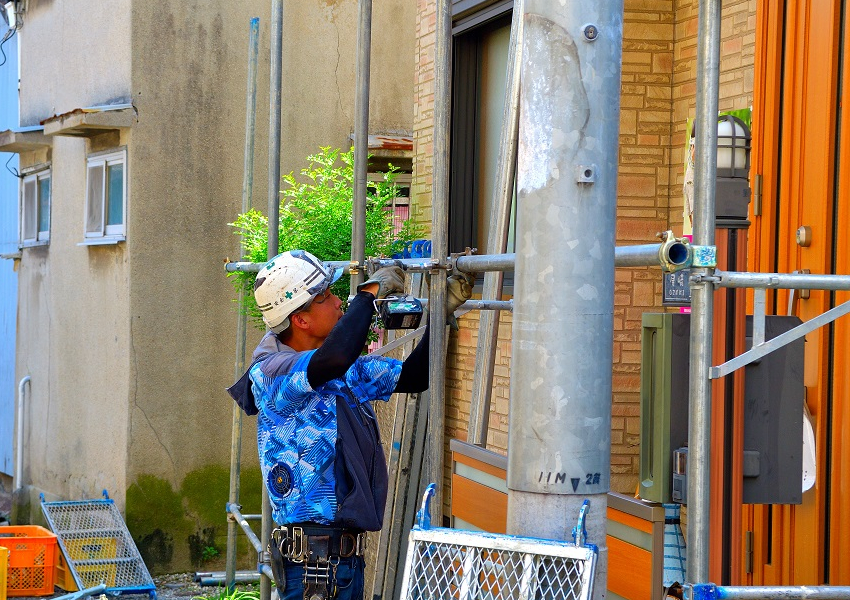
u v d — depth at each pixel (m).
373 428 3.48
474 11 7.57
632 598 2.99
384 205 8.39
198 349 10.41
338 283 7.29
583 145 2.40
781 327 3.22
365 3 4.34
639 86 5.96
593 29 2.41
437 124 3.82
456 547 2.43
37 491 12.60
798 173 4.51
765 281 2.72
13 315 14.12
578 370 2.39
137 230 10.24
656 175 5.97
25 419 13.16
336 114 10.99
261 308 3.47
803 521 4.26
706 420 2.72
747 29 5.26
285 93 10.81
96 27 10.97
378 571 6.18
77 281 11.52
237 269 6.08
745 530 4.56
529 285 2.43
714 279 2.70
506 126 6.01
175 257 10.37
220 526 10.39
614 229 2.45
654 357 3.24
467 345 7.33
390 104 11.22
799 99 4.52
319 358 3.18
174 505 10.27
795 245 4.51
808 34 4.47
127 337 10.22
